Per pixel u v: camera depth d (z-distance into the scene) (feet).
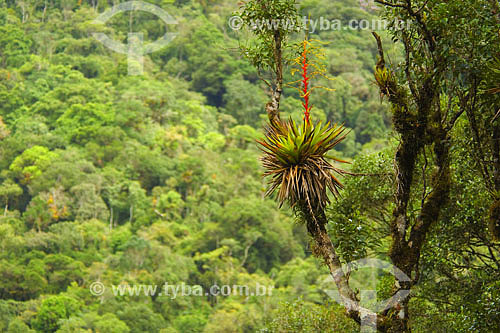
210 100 286.66
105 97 254.68
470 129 23.41
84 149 229.66
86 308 160.45
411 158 19.48
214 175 226.38
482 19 19.57
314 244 19.74
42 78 260.42
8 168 222.07
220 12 317.42
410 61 20.02
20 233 192.13
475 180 26.00
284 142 18.61
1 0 287.07
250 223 197.26
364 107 234.17
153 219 209.26
